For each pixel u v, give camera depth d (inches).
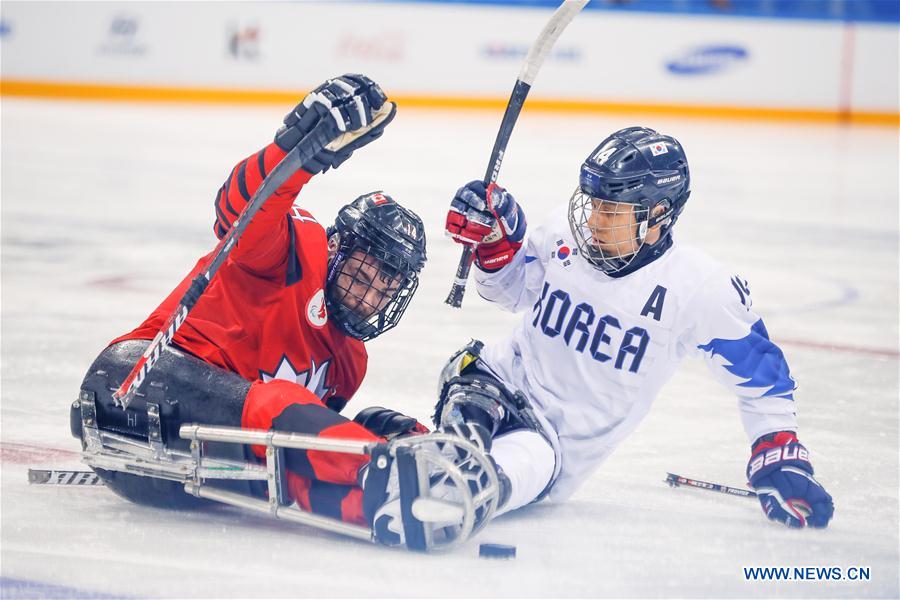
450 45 1557.6
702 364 425.7
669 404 367.2
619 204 236.1
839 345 464.4
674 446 320.8
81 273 565.6
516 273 272.5
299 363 243.9
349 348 258.8
